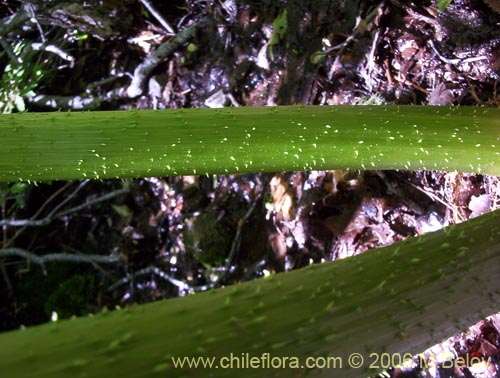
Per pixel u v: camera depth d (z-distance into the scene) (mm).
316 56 428
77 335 122
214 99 486
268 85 459
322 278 165
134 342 125
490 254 200
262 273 450
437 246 195
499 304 196
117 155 231
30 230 585
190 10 510
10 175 227
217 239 474
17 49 529
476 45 354
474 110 260
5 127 223
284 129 241
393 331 163
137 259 532
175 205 510
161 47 507
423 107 258
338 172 403
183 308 137
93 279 553
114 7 508
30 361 113
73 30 543
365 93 407
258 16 469
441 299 180
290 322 147
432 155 253
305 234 421
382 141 249
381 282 172
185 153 236
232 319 139
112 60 543
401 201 382
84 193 568
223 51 487
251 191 466
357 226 398
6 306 571
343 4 419
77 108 546
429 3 372
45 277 568
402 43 388
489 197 339
